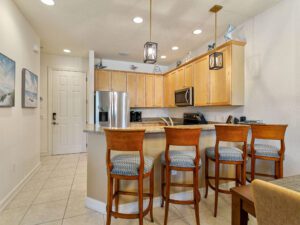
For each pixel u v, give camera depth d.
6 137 2.28
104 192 2.13
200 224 1.89
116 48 4.30
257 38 2.82
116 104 4.59
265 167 2.76
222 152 2.11
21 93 2.75
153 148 2.27
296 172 2.34
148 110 5.71
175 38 3.72
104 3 2.53
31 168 3.25
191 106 4.40
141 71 5.65
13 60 2.45
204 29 3.32
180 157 1.92
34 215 2.04
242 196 0.98
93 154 2.23
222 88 3.15
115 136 1.61
